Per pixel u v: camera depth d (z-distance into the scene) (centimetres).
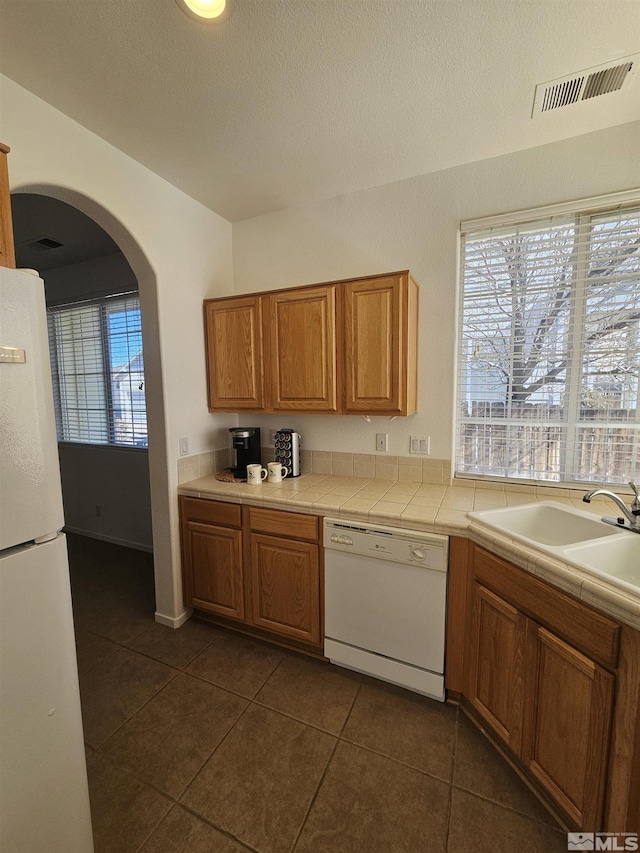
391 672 176
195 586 228
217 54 132
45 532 92
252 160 195
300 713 165
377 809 127
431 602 165
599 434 190
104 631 225
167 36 124
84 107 157
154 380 217
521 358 202
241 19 118
